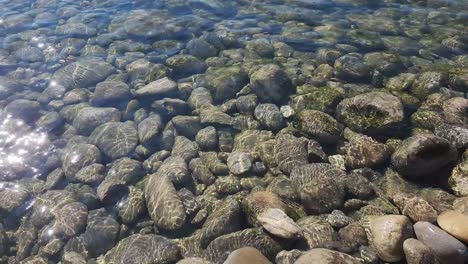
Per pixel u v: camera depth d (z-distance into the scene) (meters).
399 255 0.79
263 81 1.31
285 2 1.92
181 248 0.92
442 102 1.18
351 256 0.77
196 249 0.92
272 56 1.53
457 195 0.92
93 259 0.94
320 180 0.98
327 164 1.05
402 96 1.25
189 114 1.31
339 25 1.69
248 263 0.78
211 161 1.12
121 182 1.09
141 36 1.73
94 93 1.42
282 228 0.85
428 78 1.28
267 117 1.23
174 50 1.62
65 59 1.63
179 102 1.33
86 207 1.05
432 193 0.93
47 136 1.29
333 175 1.01
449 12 1.74
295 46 1.57
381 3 1.86
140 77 1.49
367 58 1.44
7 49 1.73
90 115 1.32
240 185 1.05
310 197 0.94
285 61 1.49
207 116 1.26
